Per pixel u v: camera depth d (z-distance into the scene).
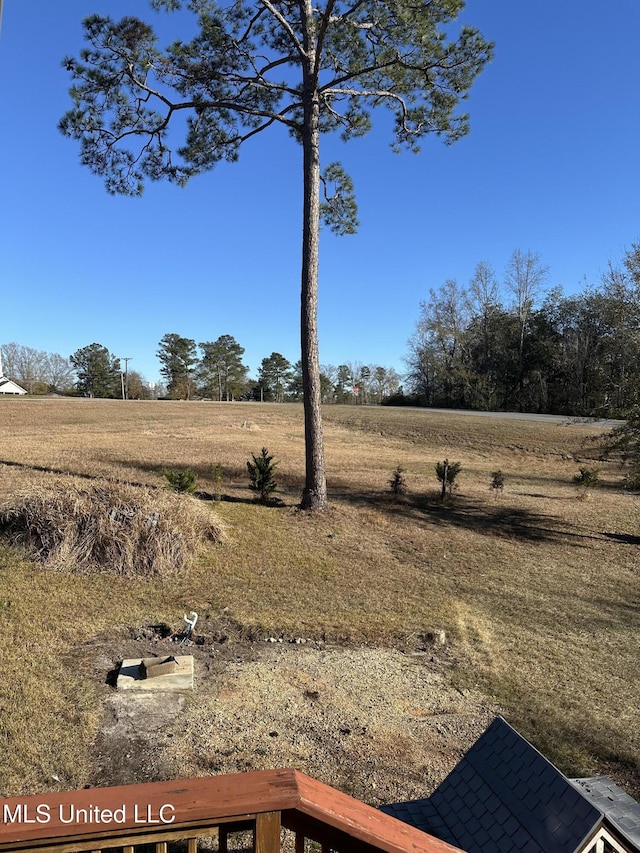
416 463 19.98
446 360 53.47
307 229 10.20
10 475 10.41
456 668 5.48
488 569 9.09
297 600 6.82
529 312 49.97
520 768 2.45
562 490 17.16
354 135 12.17
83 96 9.78
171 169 11.17
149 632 5.57
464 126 11.13
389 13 9.24
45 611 5.70
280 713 4.37
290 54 10.81
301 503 10.88
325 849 1.61
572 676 5.57
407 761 3.91
